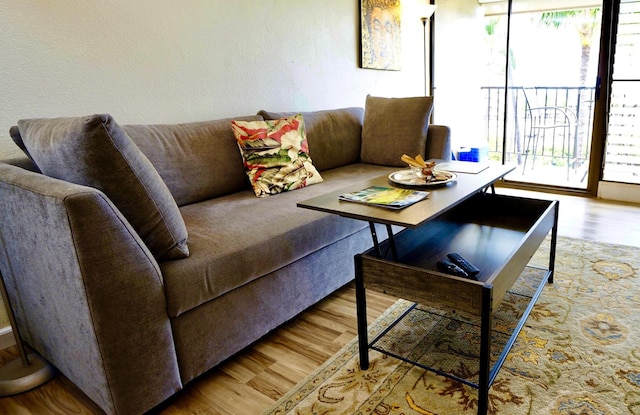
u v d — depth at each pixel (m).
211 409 1.41
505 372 1.47
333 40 3.25
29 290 1.51
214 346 1.52
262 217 1.82
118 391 1.26
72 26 1.88
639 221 2.92
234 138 2.31
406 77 4.14
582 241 2.61
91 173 1.24
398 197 1.66
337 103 3.40
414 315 1.90
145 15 2.12
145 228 1.35
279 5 2.79
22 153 1.81
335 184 2.41
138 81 2.15
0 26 1.69
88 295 1.18
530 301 1.89
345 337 1.78
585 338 1.64
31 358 1.70
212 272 1.46
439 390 1.42
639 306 1.86
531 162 4.71
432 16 4.32
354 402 1.38
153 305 1.30
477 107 4.98
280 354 1.69
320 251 1.95
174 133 2.11
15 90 1.76
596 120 3.39
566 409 1.29
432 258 1.66
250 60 2.67
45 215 1.20
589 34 4.04
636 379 1.41
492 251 1.71
